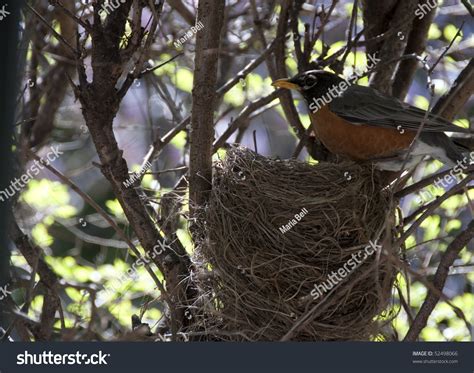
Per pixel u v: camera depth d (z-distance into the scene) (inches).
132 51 370.6
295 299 353.4
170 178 586.9
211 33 373.1
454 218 546.3
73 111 673.0
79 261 546.6
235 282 358.6
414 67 472.7
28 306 361.4
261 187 369.7
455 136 466.9
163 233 389.7
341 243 363.9
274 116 746.8
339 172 377.4
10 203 335.9
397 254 350.0
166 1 571.5
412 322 352.5
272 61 497.0
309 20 643.5
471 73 440.5
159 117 663.1
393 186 384.2
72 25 528.7
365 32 473.4
